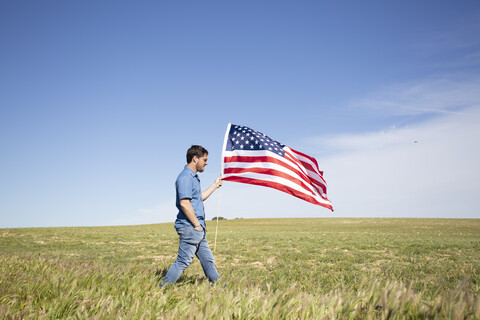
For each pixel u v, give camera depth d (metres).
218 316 2.78
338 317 2.76
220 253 12.53
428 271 7.77
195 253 4.63
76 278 4.38
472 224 35.62
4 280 4.19
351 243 15.64
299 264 9.49
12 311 3.13
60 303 3.38
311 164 7.05
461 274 7.12
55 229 31.50
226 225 43.56
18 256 7.35
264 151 6.38
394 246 13.95
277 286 5.70
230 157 6.38
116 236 22.84
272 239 19.00
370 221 44.38
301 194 6.21
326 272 8.09
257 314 2.78
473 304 2.47
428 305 2.59
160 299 3.51
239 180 6.20
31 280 4.31
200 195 4.71
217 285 4.12
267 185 6.16
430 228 30.05
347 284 6.02
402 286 3.14
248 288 4.05
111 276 4.64
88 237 21.83
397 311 2.60
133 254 12.55
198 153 4.60
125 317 2.85
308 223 43.66
